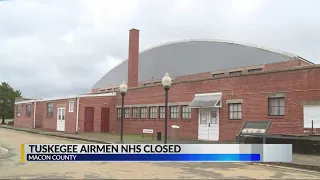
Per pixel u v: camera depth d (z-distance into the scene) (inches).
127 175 423.8
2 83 2100.1
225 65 1366.9
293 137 650.8
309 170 494.0
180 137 1011.3
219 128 913.5
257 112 826.2
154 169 476.7
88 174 431.2
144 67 1777.8
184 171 462.3
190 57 1546.5
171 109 1091.9
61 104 1380.4
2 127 1756.9
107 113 1364.4
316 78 722.2
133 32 1584.6
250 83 850.1
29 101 1683.1
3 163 543.5
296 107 749.9
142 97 1234.0
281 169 501.0
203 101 948.6
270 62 1209.4
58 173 439.8
